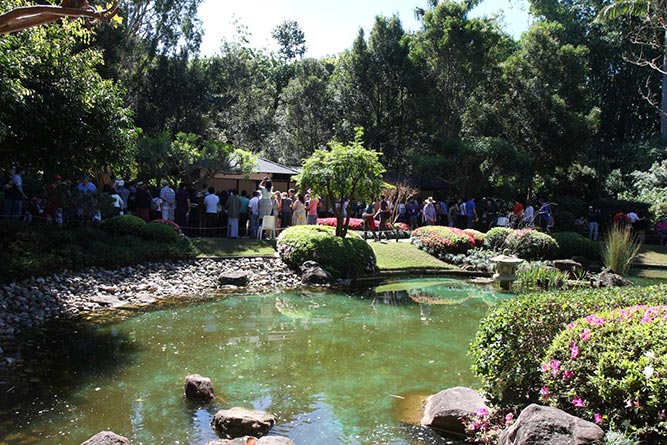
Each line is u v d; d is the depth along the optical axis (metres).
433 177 27.16
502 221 21.03
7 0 7.88
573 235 18.55
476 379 6.50
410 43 32.38
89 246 12.49
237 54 38.41
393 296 12.27
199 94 31.53
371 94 31.70
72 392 5.79
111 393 5.79
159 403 5.54
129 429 4.91
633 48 33.72
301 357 7.29
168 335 8.25
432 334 8.72
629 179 30.84
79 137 11.05
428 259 16.84
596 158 31.58
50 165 11.18
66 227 12.91
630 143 33.41
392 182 25.81
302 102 34.25
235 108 37.81
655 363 3.75
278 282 13.34
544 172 28.81
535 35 29.12
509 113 28.69
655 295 5.54
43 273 10.73
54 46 10.78
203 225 17.17
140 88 30.66
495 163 26.06
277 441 4.42
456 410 5.08
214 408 5.46
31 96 9.80
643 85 34.91
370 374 6.64
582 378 4.16
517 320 5.05
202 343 7.85
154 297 11.06
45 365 6.65
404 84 30.89
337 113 33.53
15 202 12.95
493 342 5.14
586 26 35.69
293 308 10.54
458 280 14.96
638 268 18.62
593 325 4.31
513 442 3.83
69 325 8.67
